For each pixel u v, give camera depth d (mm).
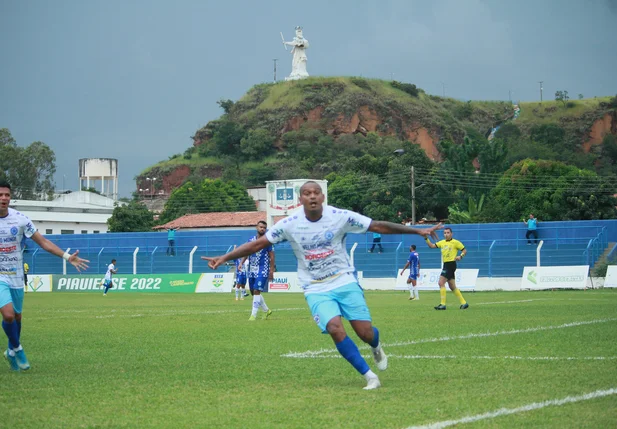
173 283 57688
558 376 10766
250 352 14648
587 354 13164
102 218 108250
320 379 11203
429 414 8383
